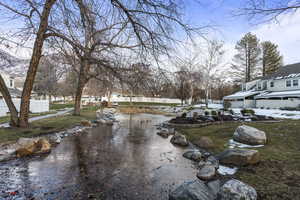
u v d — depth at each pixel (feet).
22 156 17.04
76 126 34.81
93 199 9.95
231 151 15.48
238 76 122.72
